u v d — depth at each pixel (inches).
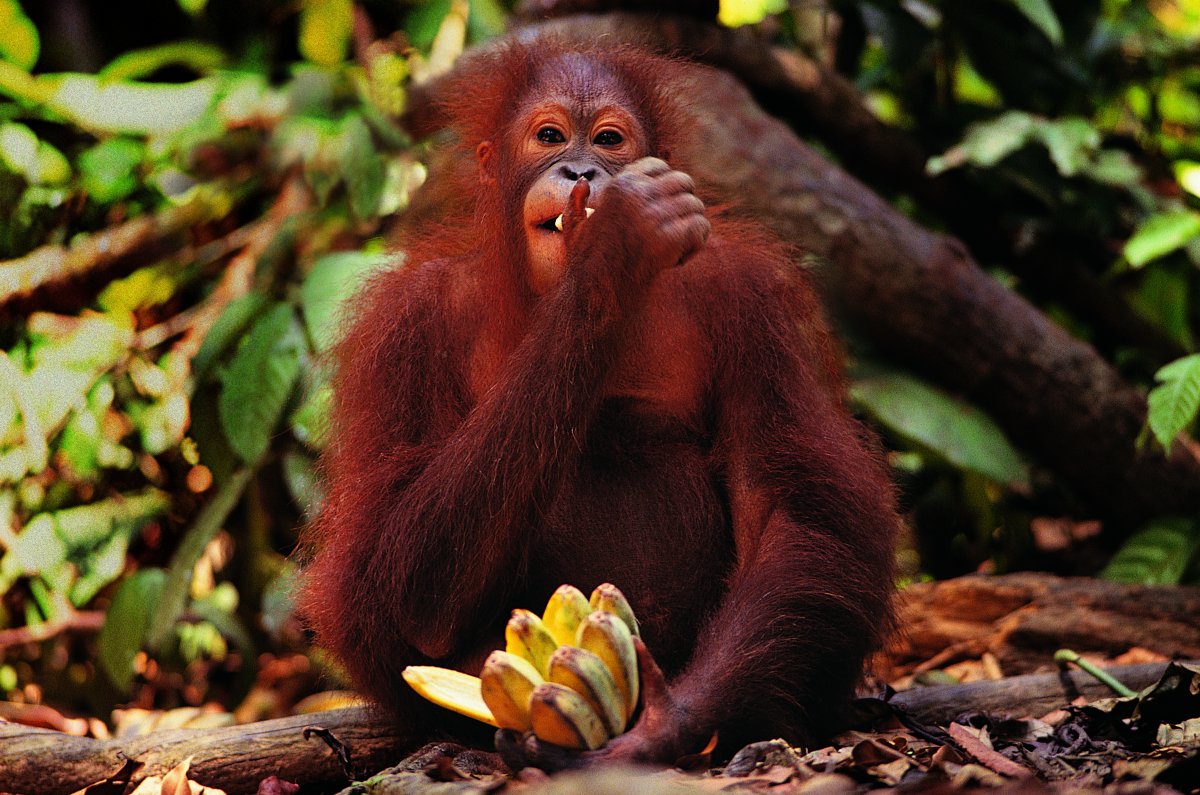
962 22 500.4
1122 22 544.4
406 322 247.6
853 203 417.4
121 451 451.2
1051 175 469.4
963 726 231.5
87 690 408.5
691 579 241.1
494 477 210.4
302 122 450.9
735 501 242.2
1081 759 213.2
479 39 486.6
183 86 469.4
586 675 183.9
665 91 270.4
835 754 201.8
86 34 541.0
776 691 214.2
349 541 228.8
